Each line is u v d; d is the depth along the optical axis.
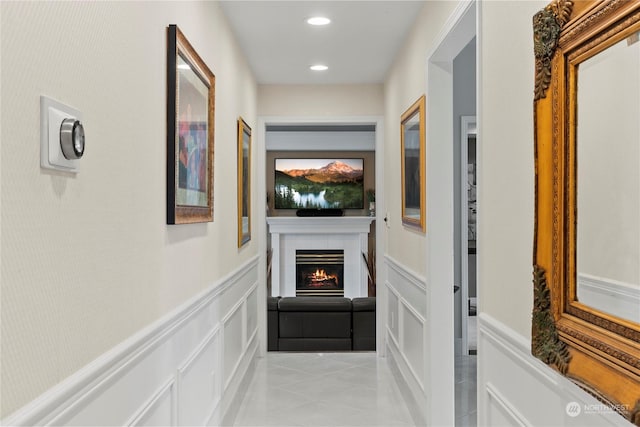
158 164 2.18
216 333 3.33
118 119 1.73
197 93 2.75
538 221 1.60
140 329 1.94
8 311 1.09
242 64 4.66
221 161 3.55
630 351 1.16
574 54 1.40
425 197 3.55
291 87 6.01
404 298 4.50
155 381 2.09
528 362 1.78
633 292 1.18
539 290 1.59
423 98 3.60
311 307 6.10
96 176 1.54
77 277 1.42
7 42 1.09
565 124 1.45
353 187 9.90
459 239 5.73
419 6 3.69
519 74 1.85
